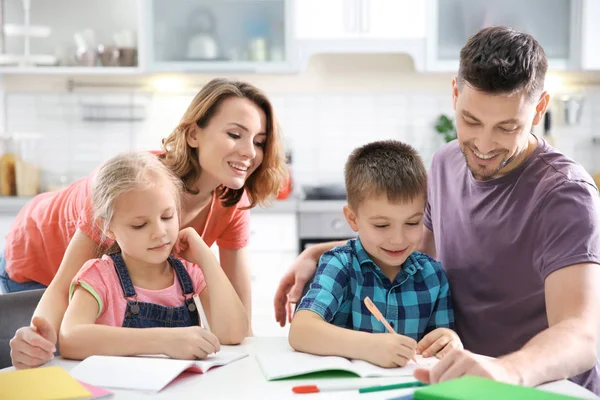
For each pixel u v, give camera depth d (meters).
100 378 1.16
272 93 4.19
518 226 1.48
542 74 1.37
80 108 4.15
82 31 3.95
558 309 1.30
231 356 1.32
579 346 1.16
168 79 4.16
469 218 1.60
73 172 4.16
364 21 3.84
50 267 2.11
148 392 1.11
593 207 1.37
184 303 1.54
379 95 4.18
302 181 4.19
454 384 0.97
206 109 1.71
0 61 3.90
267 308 3.68
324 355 1.30
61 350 1.34
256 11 3.90
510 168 1.52
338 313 1.54
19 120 4.14
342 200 3.70
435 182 1.76
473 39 1.38
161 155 1.84
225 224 1.98
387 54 4.17
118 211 1.44
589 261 1.31
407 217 1.49
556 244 1.36
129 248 1.45
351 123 4.19
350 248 1.59
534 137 1.54
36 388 1.06
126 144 4.17
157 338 1.30
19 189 3.92
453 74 4.13
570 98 4.07
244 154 1.73
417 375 1.09
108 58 3.92
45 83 4.14
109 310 1.45
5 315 1.50
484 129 1.37
